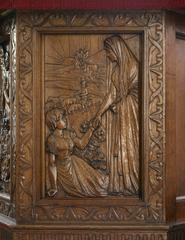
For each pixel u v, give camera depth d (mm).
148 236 2791
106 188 2875
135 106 2887
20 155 2869
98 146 2889
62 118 2883
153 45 2842
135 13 2840
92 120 2889
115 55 2879
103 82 2885
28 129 2867
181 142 3061
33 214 2855
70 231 2811
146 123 2842
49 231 2822
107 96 2883
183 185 3072
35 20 2859
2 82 3297
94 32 2861
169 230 2807
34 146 2859
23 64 2867
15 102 2910
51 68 2889
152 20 2838
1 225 3059
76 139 2889
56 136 2879
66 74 2891
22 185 2865
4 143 3250
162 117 2846
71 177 2879
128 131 2885
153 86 2848
